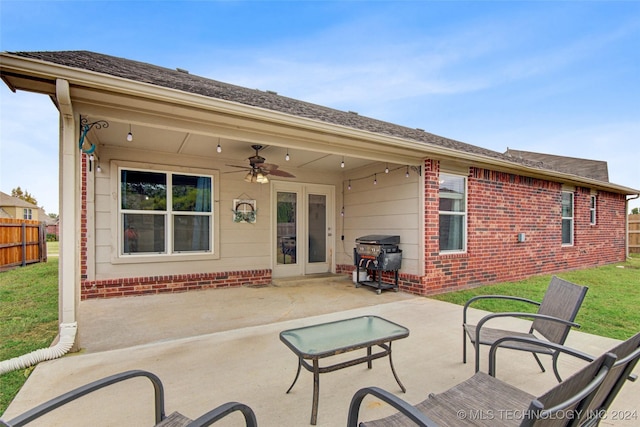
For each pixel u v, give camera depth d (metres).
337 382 2.62
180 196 6.24
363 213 7.45
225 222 6.67
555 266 8.30
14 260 9.32
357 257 6.70
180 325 4.11
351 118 6.57
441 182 6.26
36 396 2.39
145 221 5.93
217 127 4.00
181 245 6.25
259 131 4.30
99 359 3.07
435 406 1.67
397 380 2.50
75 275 3.15
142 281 5.76
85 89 3.03
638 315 4.45
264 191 7.13
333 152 4.99
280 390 2.51
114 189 5.63
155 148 5.80
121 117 3.42
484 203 6.78
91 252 5.45
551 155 13.70
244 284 6.73
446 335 3.69
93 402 2.32
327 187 8.03
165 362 3.01
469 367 2.88
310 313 4.68
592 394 1.24
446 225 6.32
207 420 1.27
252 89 6.82
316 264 7.88
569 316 2.39
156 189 6.02
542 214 7.97
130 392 2.46
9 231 9.05
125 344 3.46
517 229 7.39
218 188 6.57
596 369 1.23
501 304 5.16
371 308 4.93
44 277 7.54
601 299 5.38
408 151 5.45
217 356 3.15
